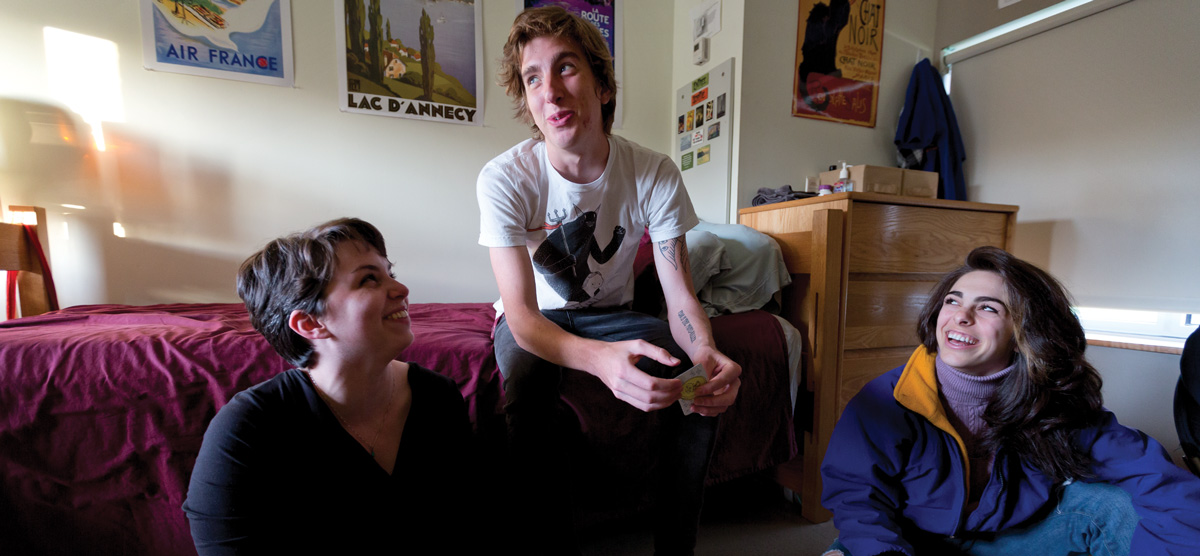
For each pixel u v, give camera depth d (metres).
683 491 0.92
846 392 1.50
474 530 0.80
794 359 1.40
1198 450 1.11
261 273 0.66
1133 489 0.76
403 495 0.71
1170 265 1.65
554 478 0.88
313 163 2.05
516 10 2.28
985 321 0.81
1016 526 0.87
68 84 1.78
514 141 2.33
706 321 0.97
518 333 0.87
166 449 0.96
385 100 2.12
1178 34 1.61
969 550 0.89
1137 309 1.73
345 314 0.65
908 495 0.90
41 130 1.77
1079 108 1.86
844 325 1.45
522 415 0.87
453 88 2.21
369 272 0.67
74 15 1.77
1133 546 0.74
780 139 2.05
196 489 0.60
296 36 2.00
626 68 2.45
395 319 0.70
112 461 0.95
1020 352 0.80
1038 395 0.79
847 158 2.17
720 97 2.10
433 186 2.22
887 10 2.20
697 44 2.25
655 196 1.04
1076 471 0.80
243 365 1.00
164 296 1.92
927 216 1.60
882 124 2.23
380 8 2.09
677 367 0.90
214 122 1.93
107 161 1.83
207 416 0.98
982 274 0.84
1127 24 1.72
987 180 2.17
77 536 0.94
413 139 2.18
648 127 2.50
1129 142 1.73
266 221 2.02
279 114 2.00
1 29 1.71
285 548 0.63
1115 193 1.78
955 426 0.89
